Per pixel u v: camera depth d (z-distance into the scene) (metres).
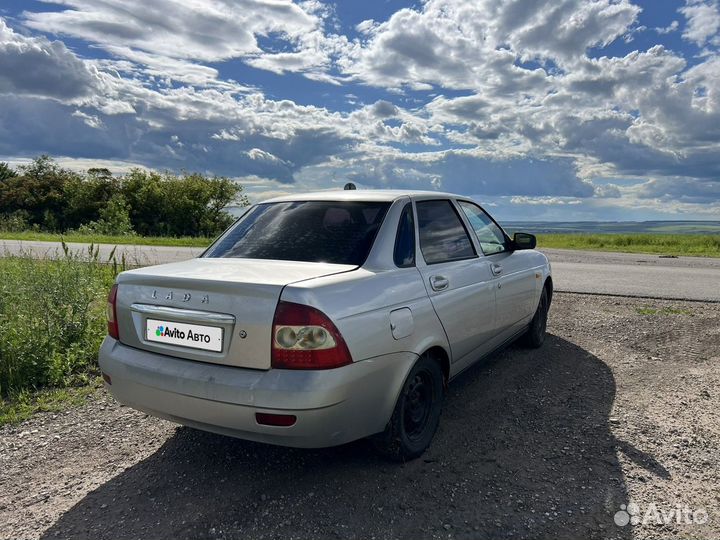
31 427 3.68
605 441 3.43
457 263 3.77
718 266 14.13
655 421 3.75
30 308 5.07
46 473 3.04
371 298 2.77
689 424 3.69
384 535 2.44
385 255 3.12
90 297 5.63
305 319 2.44
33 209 52.34
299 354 2.44
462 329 3.64
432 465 3.11
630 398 4.21
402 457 3.07
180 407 2.67
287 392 2.40
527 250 5.42
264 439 2.54
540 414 3.89
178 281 2.76
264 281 2.58
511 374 4.79
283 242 3.29
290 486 2.87
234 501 2.72
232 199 52.03
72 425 3.71
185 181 51.03
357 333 2.61
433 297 3.28
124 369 2.88
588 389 4.42
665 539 2.41
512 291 4.59
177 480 2.95
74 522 2.55
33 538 2.43
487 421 3.76
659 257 17.78
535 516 2.60
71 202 50.75
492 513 2.62
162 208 49.75
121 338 3.04
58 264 6.14
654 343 5.88
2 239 20.52
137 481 2.94
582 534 2.46
